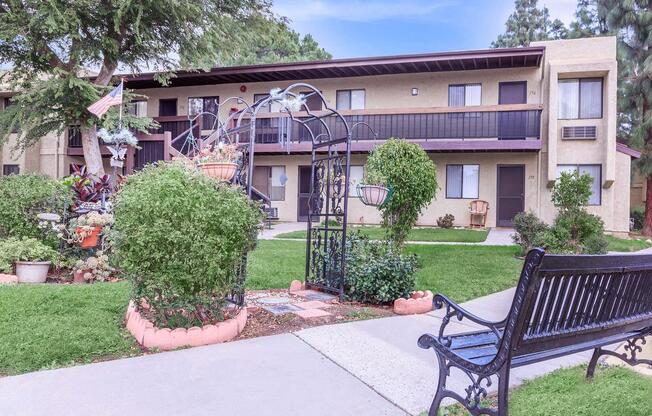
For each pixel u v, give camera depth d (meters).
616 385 3.34
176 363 3.52
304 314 5.03
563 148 16.00
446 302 3.04
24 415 2.67
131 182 4.44
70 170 19.73
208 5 15.21
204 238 3.94
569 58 15.95
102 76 15.42
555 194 10.19
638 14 18.22
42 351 3.62
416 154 8.12
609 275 2.73
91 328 4.12
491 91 16.62
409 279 5.62
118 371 3.35
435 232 14.55
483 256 9.74
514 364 2.49
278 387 3.14
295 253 9.74
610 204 15.55
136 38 13.98
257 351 3.83
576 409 2.92
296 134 17.06
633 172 19.02
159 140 17.41
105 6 13.74
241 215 4.19
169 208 3.87
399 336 4.35
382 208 7.97
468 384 3.32
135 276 4.00
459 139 15.76
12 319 4.24
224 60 16.77
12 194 7.02
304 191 18.17
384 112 16.27
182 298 4.04
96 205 7.54
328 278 6.24
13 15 12.95
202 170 4.98
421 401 3.03
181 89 19.34
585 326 2.76
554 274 2.34
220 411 2.78
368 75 17.56
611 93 15.23
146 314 4.34
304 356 3.74
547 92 16.06
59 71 13.51
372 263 5.75
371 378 3.36
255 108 5.43
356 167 17.38
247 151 6.40
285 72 17.25
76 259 7.05
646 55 18.48
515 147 15.13
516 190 16.47
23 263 6.50
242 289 4.65
